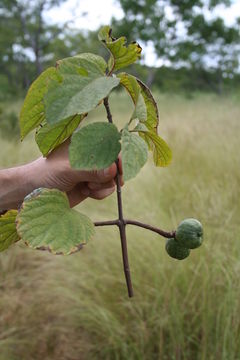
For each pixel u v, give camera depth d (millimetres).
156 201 2508
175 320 1591
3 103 8617
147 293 1812
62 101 393
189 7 11469
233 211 2047
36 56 9648
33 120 486
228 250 1728
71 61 414
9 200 842
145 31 11711
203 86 15406
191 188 2400
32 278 2207
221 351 1481
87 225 465
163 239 1993
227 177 2496
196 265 1742
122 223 495
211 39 12914
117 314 1832
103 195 909
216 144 3168
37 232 441
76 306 1920
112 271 1967
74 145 401
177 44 12305
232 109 4676
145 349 1670
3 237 542
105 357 1747
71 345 1838
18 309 2066
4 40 12305
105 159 403
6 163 4055
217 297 1623
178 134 3676
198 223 542
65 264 2188
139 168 376
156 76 14188
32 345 1836
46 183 813
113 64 458
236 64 14445
